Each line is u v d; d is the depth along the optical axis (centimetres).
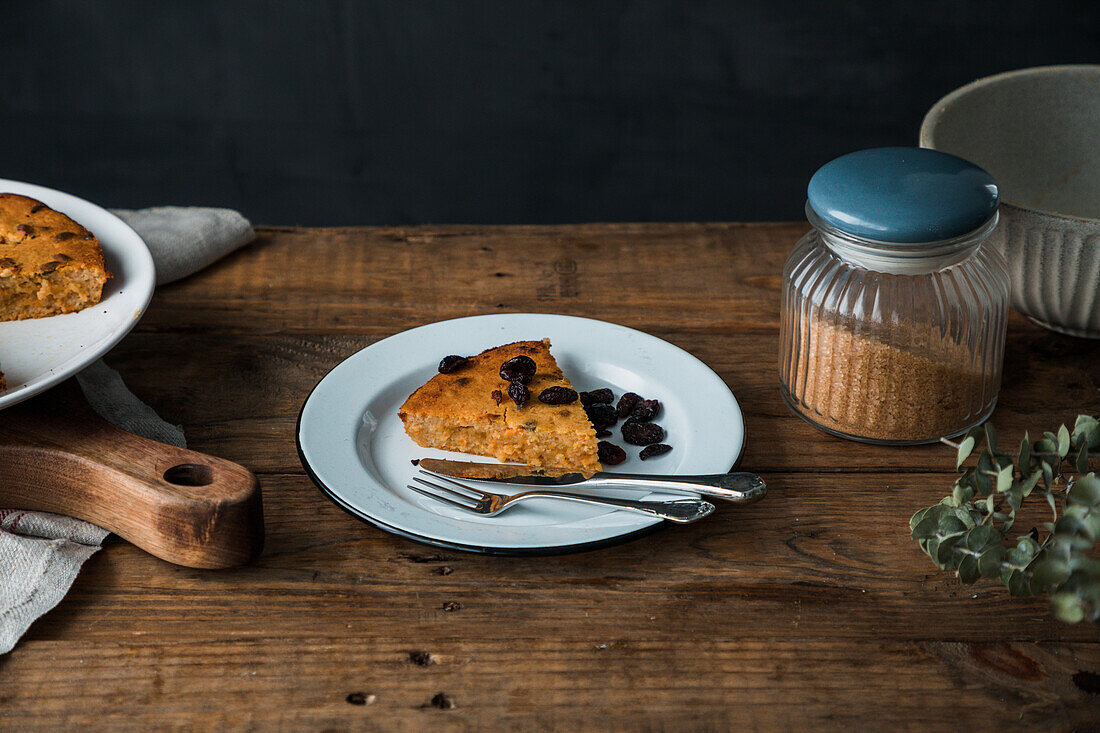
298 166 222
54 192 122
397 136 218
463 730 87
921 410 101
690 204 225
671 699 88
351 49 207
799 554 95
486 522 95
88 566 94
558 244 125
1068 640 91
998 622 92
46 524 95
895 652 90
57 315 113
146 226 122
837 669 89
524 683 89
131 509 94
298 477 100
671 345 108
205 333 113
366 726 87
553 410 102
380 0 201
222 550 93
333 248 124
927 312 99
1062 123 116
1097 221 103
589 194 225
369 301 117
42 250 113
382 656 90
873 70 208
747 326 114
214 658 90
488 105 214
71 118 214
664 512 94
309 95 213
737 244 125
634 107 213
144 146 218
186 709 87
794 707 88
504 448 101
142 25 204
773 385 108
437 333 109
